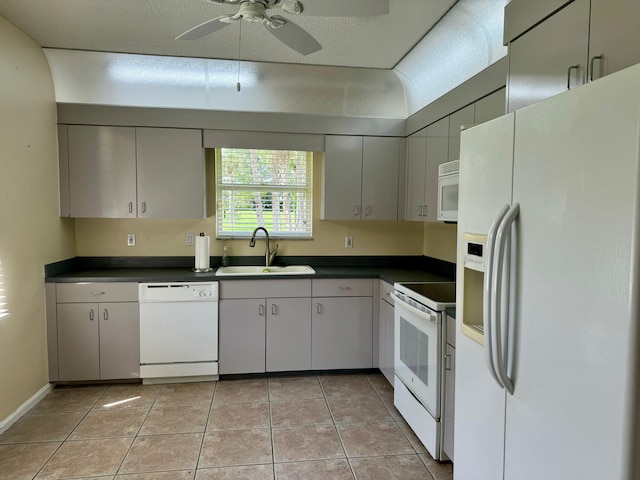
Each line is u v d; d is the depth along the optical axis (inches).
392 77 137.6
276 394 122.2
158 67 128.3
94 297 123.6
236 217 151.8
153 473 84.4
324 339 135.2
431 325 88.7
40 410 110.8
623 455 35.5
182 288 126.9
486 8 89.4
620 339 35.5
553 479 43.8
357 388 127.1
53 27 103.6
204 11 94.3
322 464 88.2
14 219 104.3
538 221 46.0
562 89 60.7
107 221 143.6
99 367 125.1
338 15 75.8
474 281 64.8
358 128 142.9
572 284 40.9
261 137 137.9
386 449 94.0
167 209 134.3
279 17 75.8
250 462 88.6
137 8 93.0
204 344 129.0
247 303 130.4
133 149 131.6
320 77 136.2
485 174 58.1
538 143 46.3
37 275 116.6
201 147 135.0
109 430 100.8
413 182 138.3
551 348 43.8
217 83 135.9
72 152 128.9
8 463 87.1
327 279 134.3
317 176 154.2
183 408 112.7
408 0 87.4
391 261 159.5
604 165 37.1
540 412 45.7
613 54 51.3
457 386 67.2
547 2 63.7
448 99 110.8
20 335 107.2
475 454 61.2
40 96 117.5
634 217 34.2
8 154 101.4
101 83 130.9
